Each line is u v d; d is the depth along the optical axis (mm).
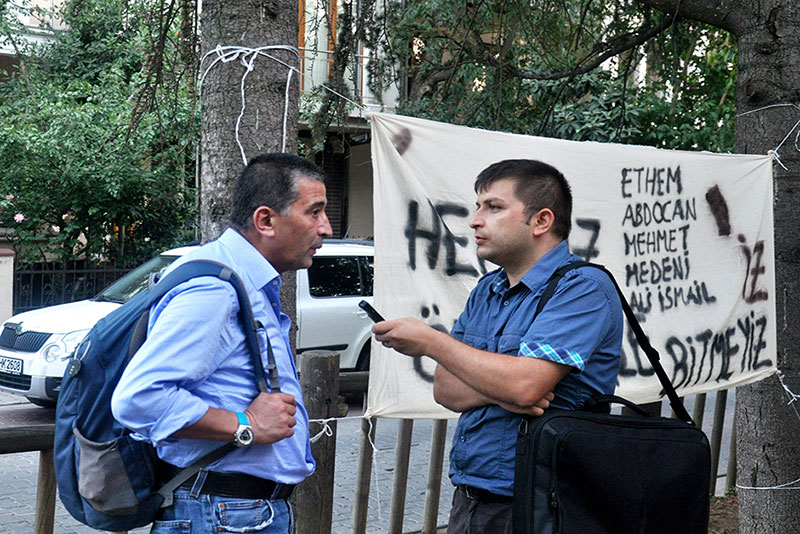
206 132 3506
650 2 4879
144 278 8867
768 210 4543
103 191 13070
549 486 2182
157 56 5145
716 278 4320
